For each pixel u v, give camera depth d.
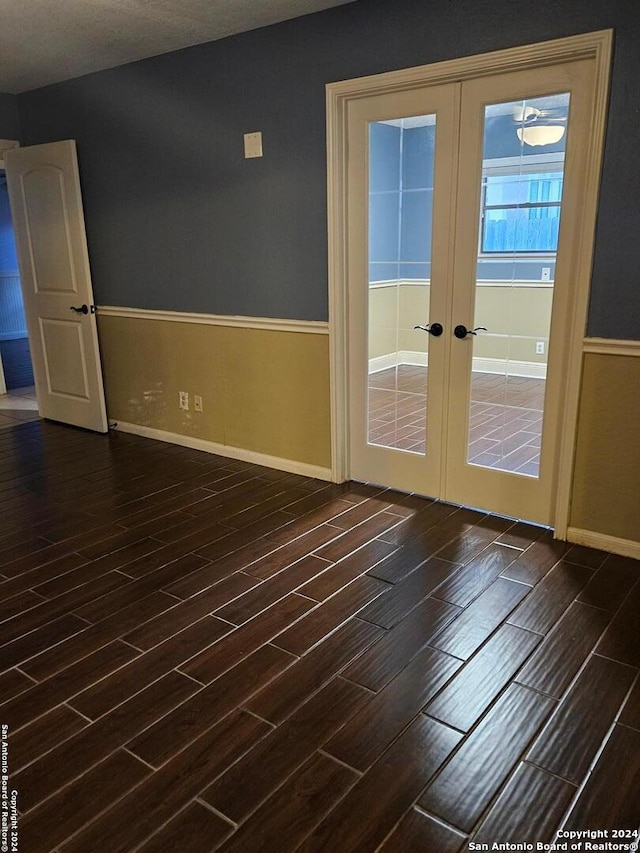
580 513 2.82
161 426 4.50
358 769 1.68
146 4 2.91
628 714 1.85
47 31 3.25
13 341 8.74
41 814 1.56
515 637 2.21
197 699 1.94
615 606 2.38
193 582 2.60
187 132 3.73
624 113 2.39
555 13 2.45
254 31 3.29
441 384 3.17
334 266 3.30
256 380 3.84
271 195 3.47
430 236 3.03
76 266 4.48
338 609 2.39
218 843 1.48
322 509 3.27
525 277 2.81
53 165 4.36
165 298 4.18
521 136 2.70
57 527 3.14
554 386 2.83
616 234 2.49
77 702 1.94
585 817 1.54
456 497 3.27
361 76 2.99
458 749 1.74
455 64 2.71
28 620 2.37
